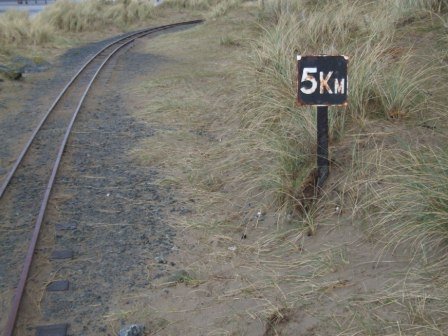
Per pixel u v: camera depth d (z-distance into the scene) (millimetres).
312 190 5453
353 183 5230
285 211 5461
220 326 4035
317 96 5066
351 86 6348
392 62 7117
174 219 5871
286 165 5785
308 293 4125
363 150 5633
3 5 46312
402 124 5941
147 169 7293
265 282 4449
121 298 4535
